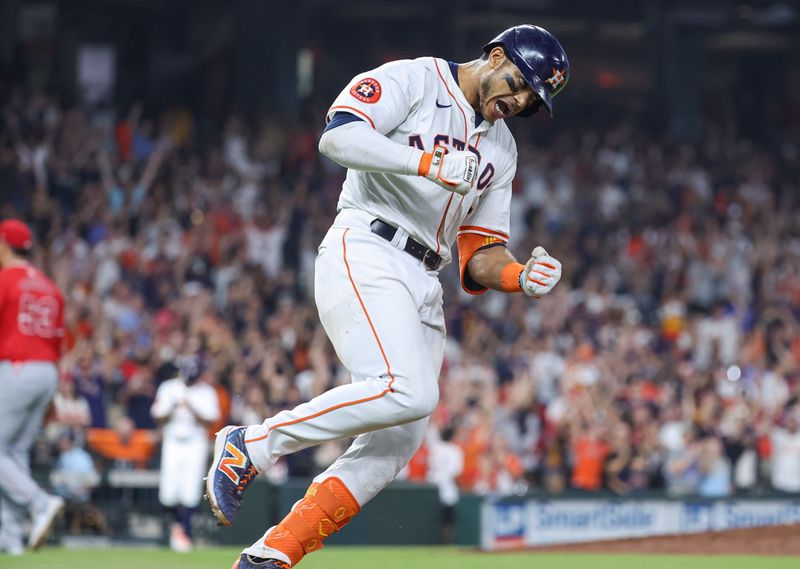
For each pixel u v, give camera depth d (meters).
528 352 50.81
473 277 14.86
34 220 52.47
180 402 32.62
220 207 58.03
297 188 59.59
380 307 13.19
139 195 56.41
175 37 80.62
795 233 72.81
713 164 77.25
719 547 23.30
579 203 67.69
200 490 32.69
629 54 94.56
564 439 43.75
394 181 13.41
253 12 78.44
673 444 46.09
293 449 13.26
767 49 95.19
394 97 13.17
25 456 24.55
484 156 14.04
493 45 13.62
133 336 45.09
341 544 32.62
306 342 45.22
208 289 50.47
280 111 78.81
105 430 38.75
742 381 52.34
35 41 77.75
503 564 20.42
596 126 88.88
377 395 12.91
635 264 63.97
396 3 85.56
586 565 19.78
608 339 53.84
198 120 74.75
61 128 58.16
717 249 65.56
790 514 38.00
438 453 40.34
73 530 33.41
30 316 23.92
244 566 13.30
